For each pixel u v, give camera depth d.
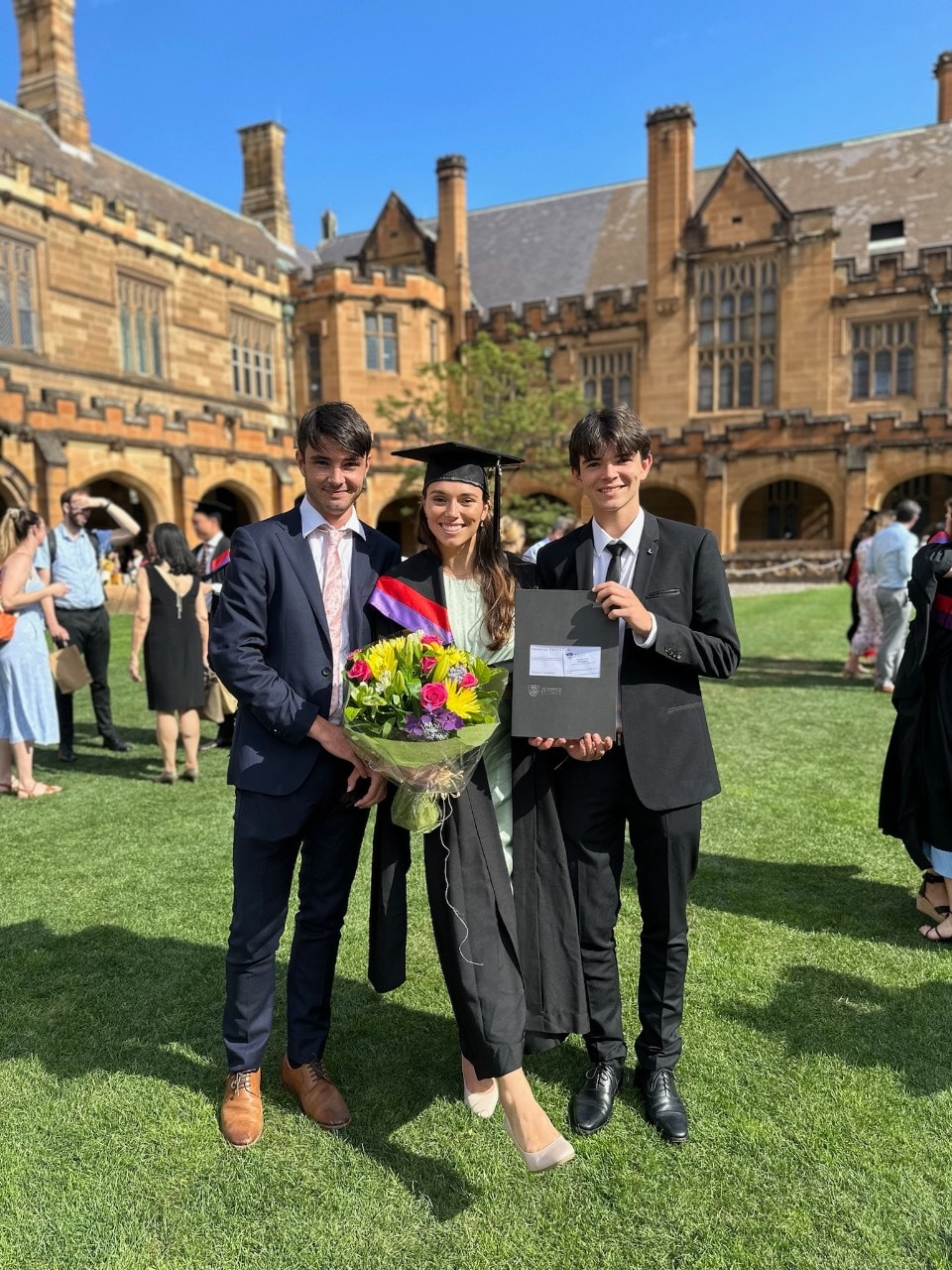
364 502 26.27
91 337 23.31
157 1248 1.98
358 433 2.34
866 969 3.17
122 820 4.97
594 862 2.43
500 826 2.37
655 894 2.41
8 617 5.09
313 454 2.34
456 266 31.17
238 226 32.38
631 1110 2.44
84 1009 2.99
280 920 2.43
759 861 4.21
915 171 29.83
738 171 27.91
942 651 3.41
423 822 2.11
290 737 2.29
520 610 2.19
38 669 5.37
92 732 7.27
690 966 3.20
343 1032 2.87
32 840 4.62
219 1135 2.36
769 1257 1.93
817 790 5.29
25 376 21.41
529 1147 2.03
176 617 5.53
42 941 3.49
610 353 29.95
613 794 2.39
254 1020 2.42
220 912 3.75
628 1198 2.11
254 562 2.35
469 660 2.15
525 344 24.53
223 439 22.77
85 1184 2.18
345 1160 2.27
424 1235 2.01
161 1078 2.62
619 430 2.27
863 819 4.79
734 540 25.56
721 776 5.56
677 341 28.83
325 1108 2.41
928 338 26.30
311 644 2.38
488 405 24.67
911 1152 2.24
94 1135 2.36
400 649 2.15
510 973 2.19
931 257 26.03
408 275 29.53
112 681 9.46
